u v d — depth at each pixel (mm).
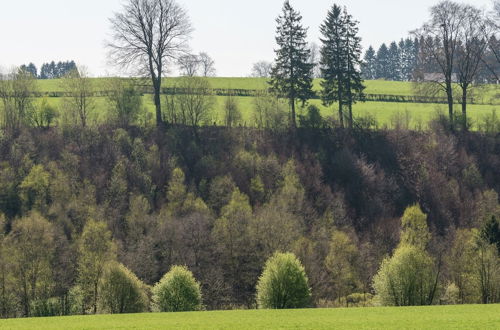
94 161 94250
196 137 103125
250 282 76562
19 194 83875
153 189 89188
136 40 105625
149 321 46688
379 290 64812
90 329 43031
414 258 63781
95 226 74062
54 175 87688
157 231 79375
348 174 96688
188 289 63281
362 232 87250
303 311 52219
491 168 101188
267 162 95438
